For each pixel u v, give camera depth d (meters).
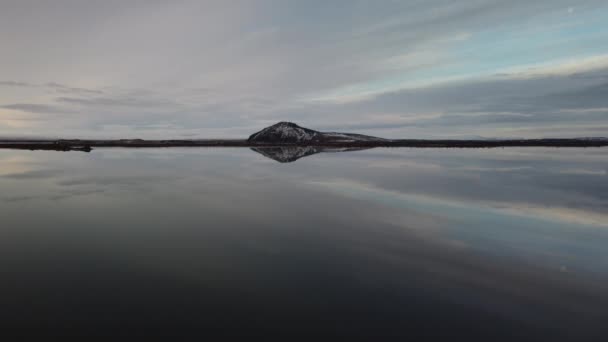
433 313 9.02
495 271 11.87
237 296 9.77
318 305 9.32
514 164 55.03
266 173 43.03
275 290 10.23
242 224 18.22
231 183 33.94
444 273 11.63
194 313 8.76
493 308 9.34
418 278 11.23
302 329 8.16
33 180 33.78
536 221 18.67
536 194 26.91
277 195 27.25
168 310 8.88
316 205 23.33
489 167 49.97
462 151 107.06
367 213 20.89
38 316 8.41
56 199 24.50
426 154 88.31
